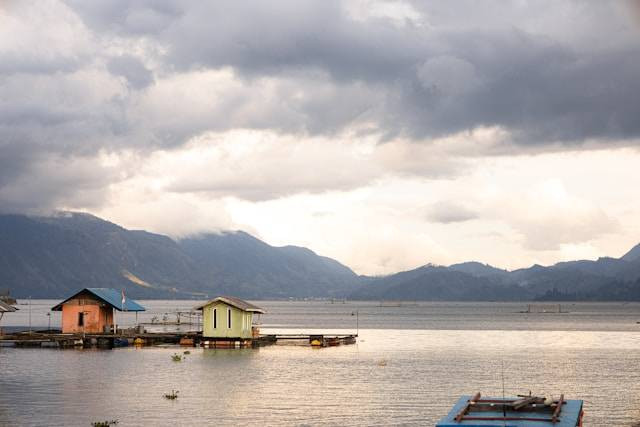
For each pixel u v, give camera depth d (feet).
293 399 207.41
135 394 213.05
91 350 337.93
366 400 206.90
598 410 195.62
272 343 392.27
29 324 636.07
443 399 209.97
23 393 214.07
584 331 609.01
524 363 310.24
